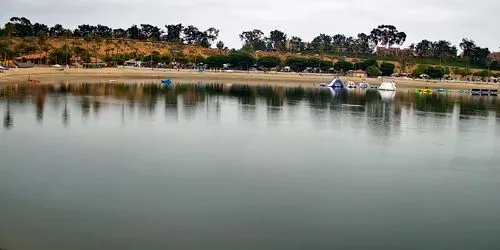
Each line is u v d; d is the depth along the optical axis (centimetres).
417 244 2358
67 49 19675
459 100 11756
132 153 4000
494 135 5734
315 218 2639
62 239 2261
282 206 2811
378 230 2508
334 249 2264
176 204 2775
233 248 2233
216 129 5450
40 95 8725
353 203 2919
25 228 2367
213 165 3697
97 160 3728
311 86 15875
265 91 12375
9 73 12688
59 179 3177
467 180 3538
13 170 3359
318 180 3384
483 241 2414
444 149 4709
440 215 2766
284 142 4769
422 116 7588
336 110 8025
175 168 3566
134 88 11700
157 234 2356
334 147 4603
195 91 11406
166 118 6259
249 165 3741
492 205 2964
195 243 2273
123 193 2938
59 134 4756
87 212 2608
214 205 2784
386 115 7519
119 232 2364
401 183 3391
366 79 18838
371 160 4091
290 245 2289
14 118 5697
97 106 7275
